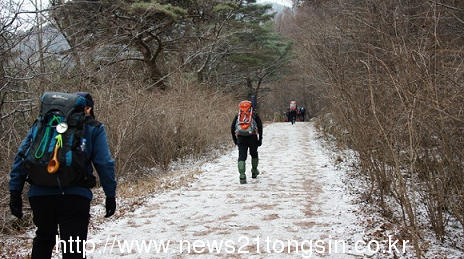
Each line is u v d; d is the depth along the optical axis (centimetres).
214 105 1661
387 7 808
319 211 644
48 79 774
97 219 634
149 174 1101
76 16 1192
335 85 865
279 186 845
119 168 936
